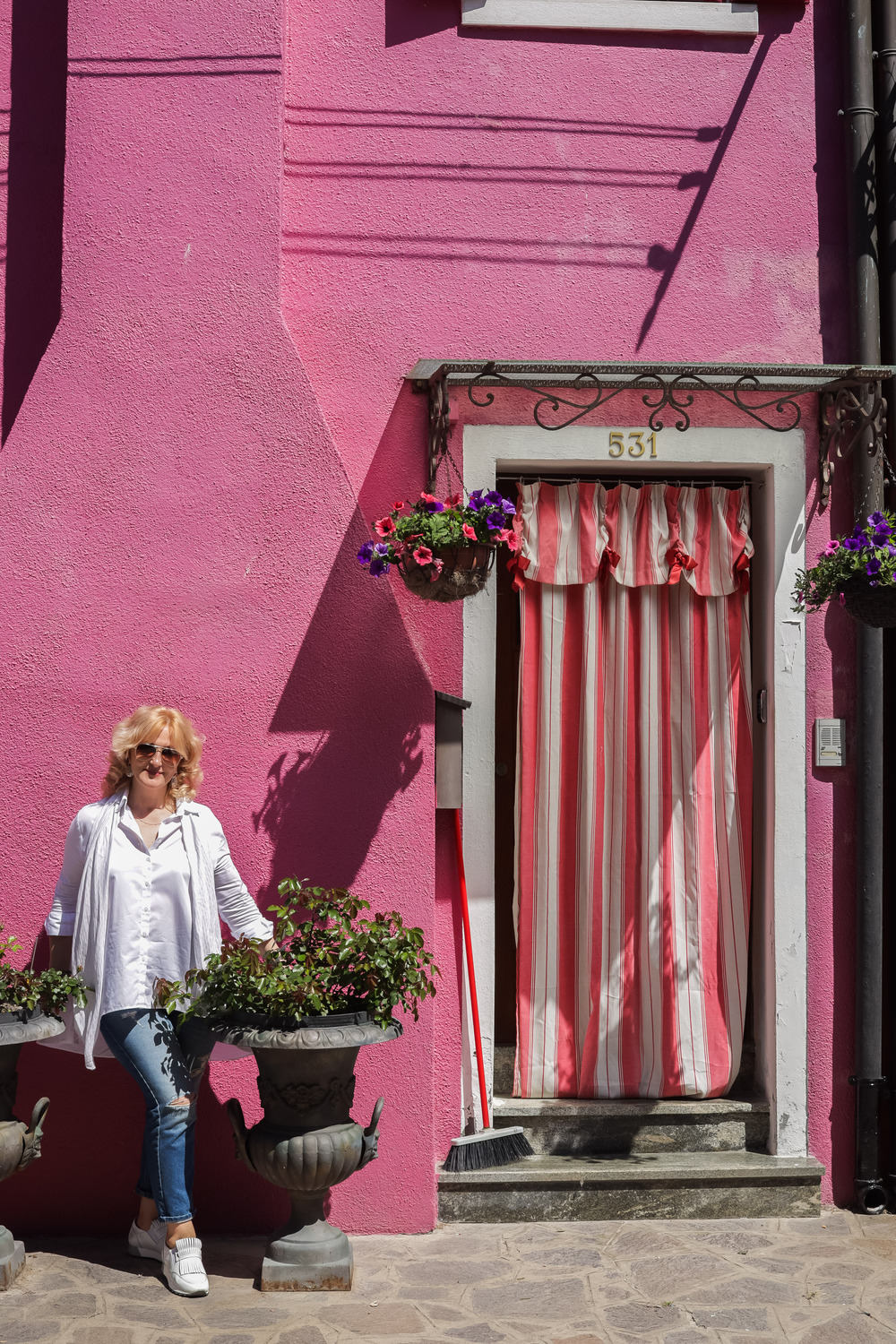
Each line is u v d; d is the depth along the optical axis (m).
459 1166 4.39
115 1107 4.25
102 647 4.33
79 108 4.44
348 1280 3.76
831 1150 4.63
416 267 4.70
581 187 4.77
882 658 4.68
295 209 4.67
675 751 4.84
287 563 4.39
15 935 4.24
